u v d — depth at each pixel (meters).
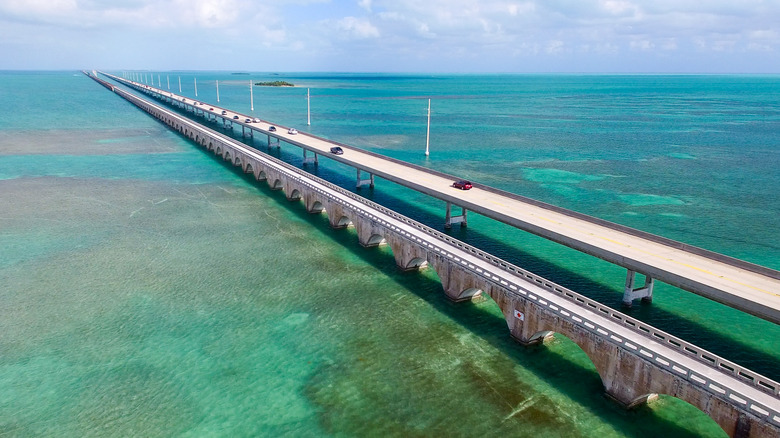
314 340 44.22
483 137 160.75
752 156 129.12
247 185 97.44
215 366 40.72
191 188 95.06
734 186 99.44
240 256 62.59
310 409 35.69
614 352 34.88
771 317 33.78
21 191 92.62
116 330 46.03
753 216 81.00
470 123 196.50
